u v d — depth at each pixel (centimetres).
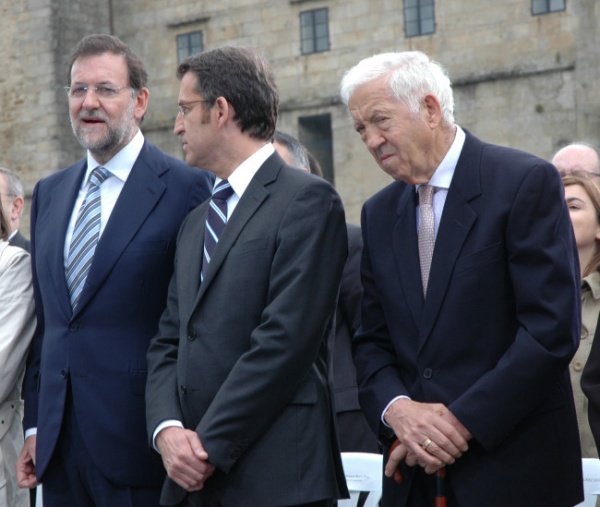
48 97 2888
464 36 2388
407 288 338
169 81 2781
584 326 414
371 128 332
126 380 388
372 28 2494
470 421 312
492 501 318
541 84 2311
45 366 400
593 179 462
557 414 326
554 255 316
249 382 326
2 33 2956
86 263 400
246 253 344
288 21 2602
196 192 412
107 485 385
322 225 343
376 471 408
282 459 331
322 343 355
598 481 366
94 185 412
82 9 2906
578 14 2273
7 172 666
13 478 446
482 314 323
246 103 360
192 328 348
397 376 343
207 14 2725
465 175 334
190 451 330
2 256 442
